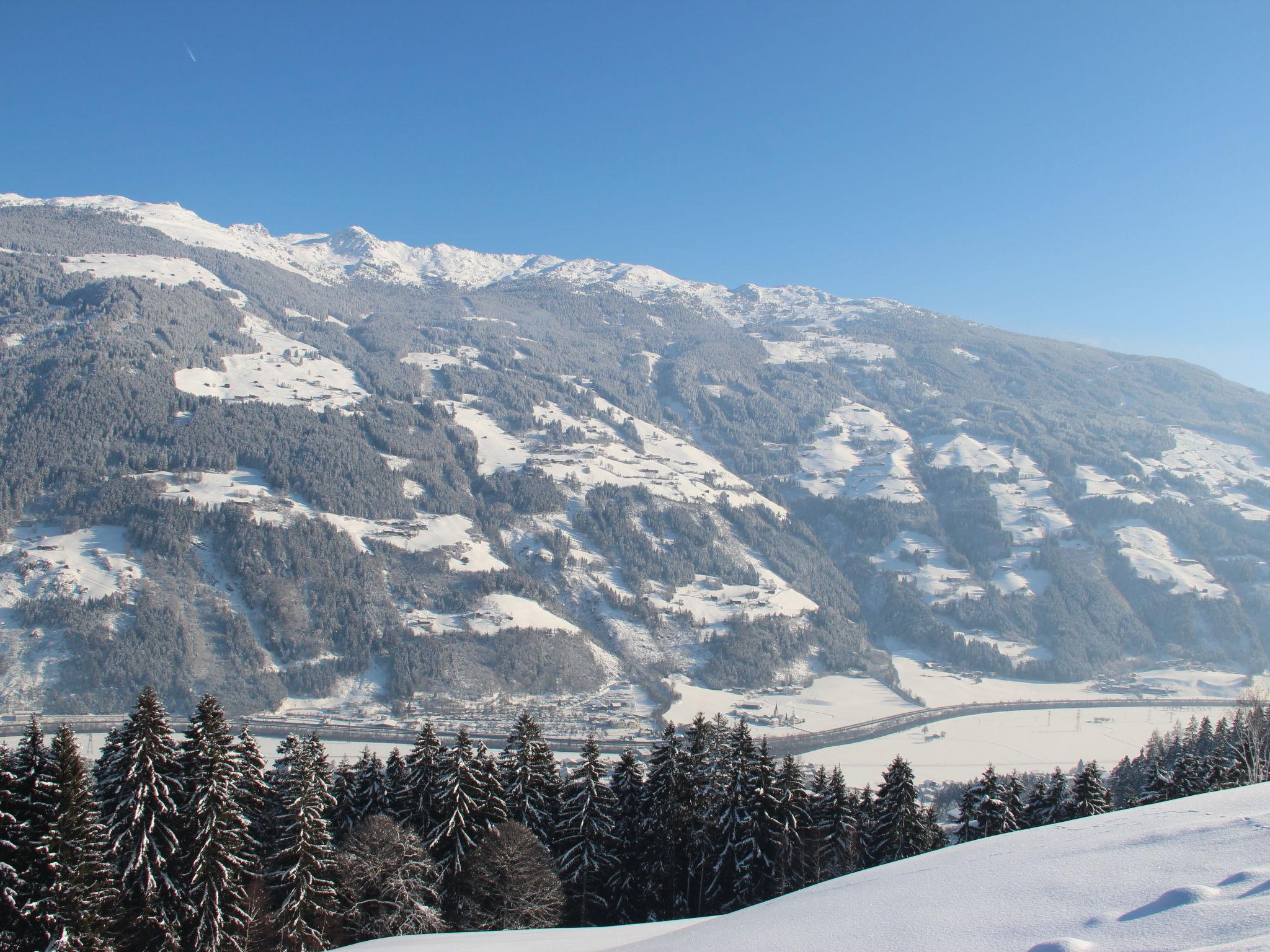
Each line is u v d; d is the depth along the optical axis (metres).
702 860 66.44
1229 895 18.11
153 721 45.94
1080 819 30.41
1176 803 29.38
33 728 40.62
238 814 48.34
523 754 69.31
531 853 59.66
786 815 65.00
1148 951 15.91
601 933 43.22
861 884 28.25
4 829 37.88
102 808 48.41
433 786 64.88
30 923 37.75
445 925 54.81
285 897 49.56
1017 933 18.98
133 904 44.44
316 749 63.62
